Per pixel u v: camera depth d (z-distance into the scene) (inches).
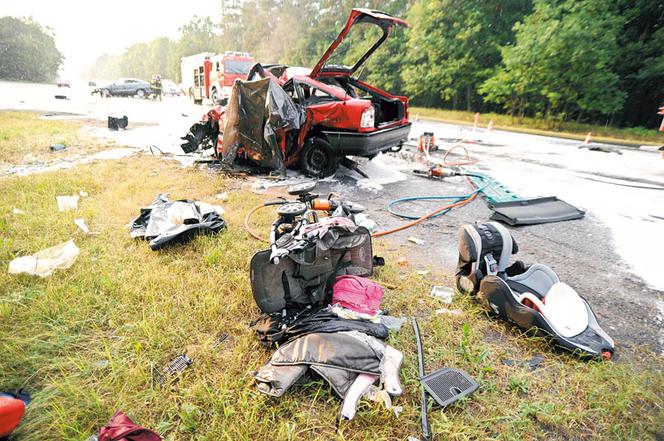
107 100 1024.2
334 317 97.7
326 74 280.8
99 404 76.0
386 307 115.3
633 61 731.4
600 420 77.4
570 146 491.5
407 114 287.1
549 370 91.0
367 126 243.8
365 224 180.4
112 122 465.4
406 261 148.2
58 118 570.9
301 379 82.6
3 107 705.6
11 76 3041.3
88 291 116.2
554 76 763.4
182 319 104.1
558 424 76.4
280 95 231.9
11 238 152.3
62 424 70.6
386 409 75.4
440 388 82.0
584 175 302.2
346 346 83.9
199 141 322.0
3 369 85.7
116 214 184.4
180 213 164.6
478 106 1098.1
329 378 78.4
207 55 783.1
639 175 308.3
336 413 76.5
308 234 98.4
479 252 115.0
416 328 103.3
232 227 174.2
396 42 1242.6
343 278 109.9
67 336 96.3
